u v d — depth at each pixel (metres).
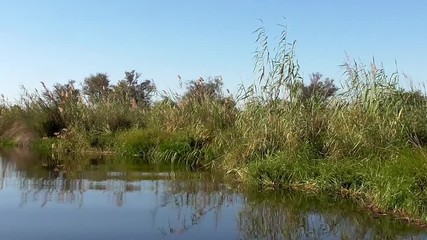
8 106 21.86
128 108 19.30
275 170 9.88
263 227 6.65
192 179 10.59
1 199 8.09
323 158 10.14
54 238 5.89
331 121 10.45
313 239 6.14
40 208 7.46
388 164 8.25
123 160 14.30
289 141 10.45
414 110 10.07
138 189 9.25
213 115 14.41
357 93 10.52
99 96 20.42
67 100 19.11
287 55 11.20
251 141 11.20
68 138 17.19
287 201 8.32
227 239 6.05
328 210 7.68
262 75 11.46
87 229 6.31
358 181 8.88
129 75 30.72
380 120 9.85
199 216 7.19
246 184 9.93
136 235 6.11
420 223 6.86
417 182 7.39
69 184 9.67
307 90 11.45
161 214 7.23
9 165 12.75
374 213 7.48
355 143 9.73
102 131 18.08
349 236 6.27
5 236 5.94
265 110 11.34
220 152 12.82
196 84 16.30
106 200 8.14
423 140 9.62
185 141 14.20
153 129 16.19
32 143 18.73
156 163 13.56
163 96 17.03
